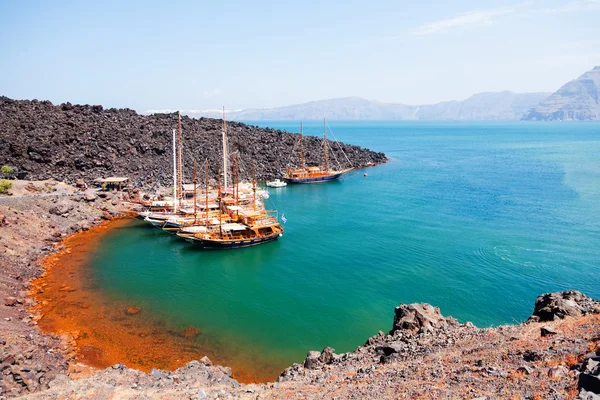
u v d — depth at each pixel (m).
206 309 52.59
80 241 77.38
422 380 23.61
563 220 87.44
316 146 185.25
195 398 27.33
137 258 71.19
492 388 19.95
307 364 34.88
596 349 20.95
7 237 65.75
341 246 76.88
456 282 57.94
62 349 39.94
